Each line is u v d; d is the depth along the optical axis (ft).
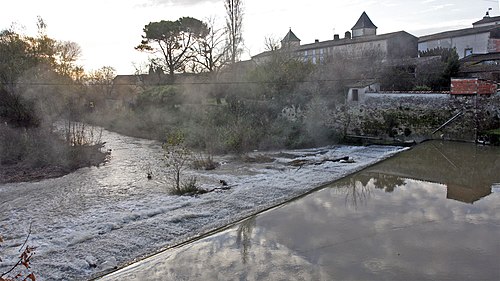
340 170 51.31
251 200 38.45
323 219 32.50
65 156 59.88
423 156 59.06
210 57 118.73
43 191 43.73
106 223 31.89
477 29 112.98
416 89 82.64
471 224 30.27
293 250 26.50
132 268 24.50
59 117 76.23
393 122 72.84
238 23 104.58
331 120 77.77
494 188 41.14
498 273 22.35
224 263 24.89
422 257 24.66
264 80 85.25
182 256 26.08
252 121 74.08
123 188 44.21
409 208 34.88
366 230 29.66
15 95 69.72
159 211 35.12
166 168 55.36
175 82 112.88
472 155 57.57
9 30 81.51
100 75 148.77
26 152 60.95
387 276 22.39
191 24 125.08
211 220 33.04
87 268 24.48
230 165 56.34
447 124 68.13
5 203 39.17
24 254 14.71
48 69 82.58
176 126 85.46
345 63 96.37
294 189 42.22
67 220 33.27
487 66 82.53
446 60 84.33
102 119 120.98
